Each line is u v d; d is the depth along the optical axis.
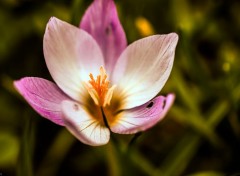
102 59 0.29
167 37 0.28
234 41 0.40
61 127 0.37
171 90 0.37
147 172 0.33
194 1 0.41
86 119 0.28
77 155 0.36
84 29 0.29
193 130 0.34
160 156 0.36
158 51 0.28
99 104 0.28
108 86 0.29
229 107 0.35
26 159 0.29
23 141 0.29
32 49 0.39
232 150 0.36
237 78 0.37
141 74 0.29
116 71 0.29
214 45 0.40
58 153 0.35
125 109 0.28
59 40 0.28
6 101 0.37
